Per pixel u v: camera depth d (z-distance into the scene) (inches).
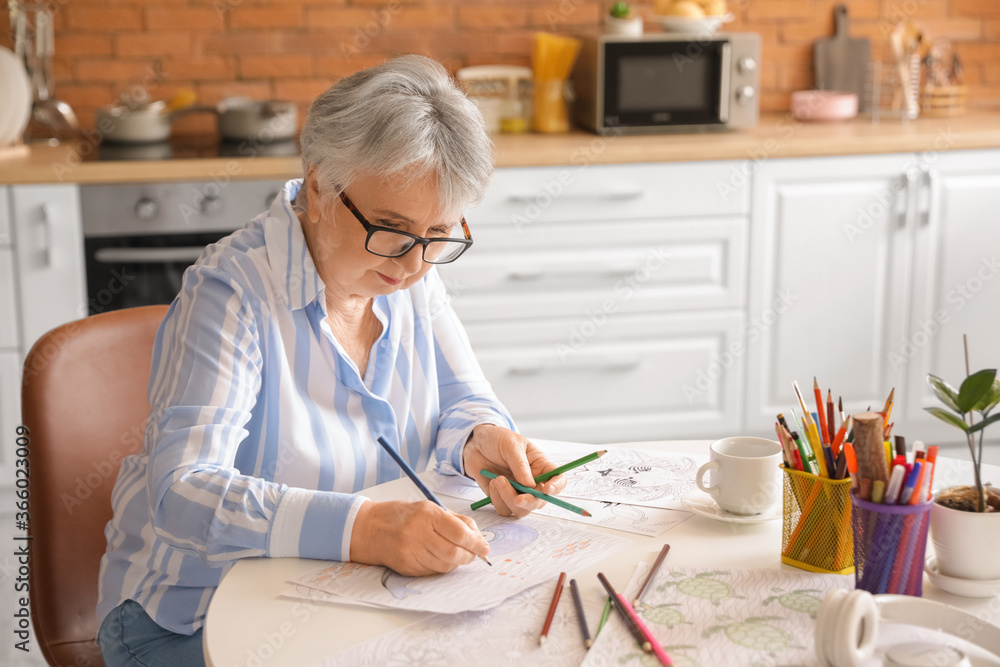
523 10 128.6
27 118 111.2
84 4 119.3
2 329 100.6
